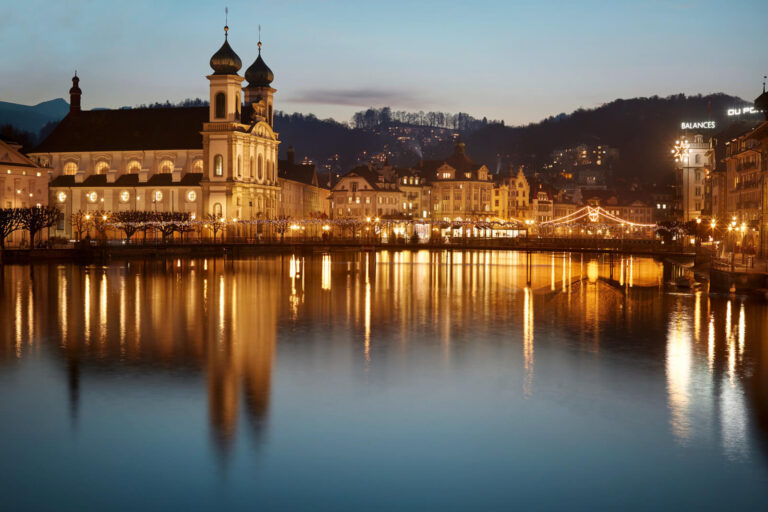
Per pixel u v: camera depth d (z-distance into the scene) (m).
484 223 191.75
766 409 36.09
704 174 186.75
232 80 179.25
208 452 30.33
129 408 35.84
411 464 29.30
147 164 188.00
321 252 176.62
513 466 29.12
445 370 43.75
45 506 25.98
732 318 63.16
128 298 75.75
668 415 35.12
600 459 29.80
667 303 74.00
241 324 60.03
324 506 26.03
